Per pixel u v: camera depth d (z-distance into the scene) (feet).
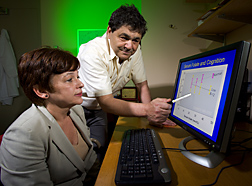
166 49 6.49
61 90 1.82
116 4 7.27
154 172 1.57
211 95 1.97
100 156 3.25
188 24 6.30
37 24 8.00
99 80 3.04
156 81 6.64
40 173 1.67
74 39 7.64
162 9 6.35
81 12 7.47
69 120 2.33
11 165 1.55
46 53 1.72
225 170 1.72
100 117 4.26
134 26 2.57
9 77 8.20
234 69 1.60
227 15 3.47
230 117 1.59
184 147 2.22
